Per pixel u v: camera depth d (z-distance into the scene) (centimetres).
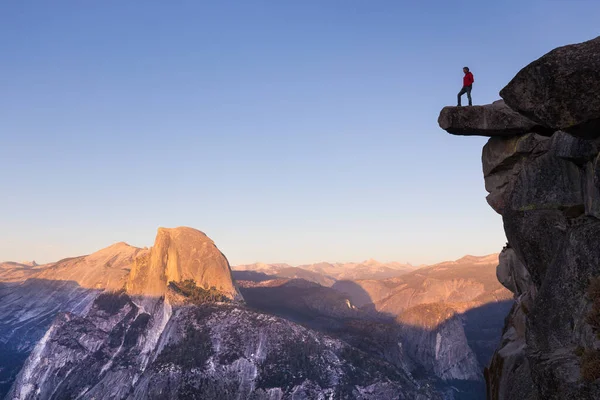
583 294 1688
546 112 1625
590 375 1469
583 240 1739
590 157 1814
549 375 1602
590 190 1819
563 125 1614
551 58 1584
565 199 1953
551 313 1786
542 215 2036
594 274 1670
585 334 1600
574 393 1488
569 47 1582
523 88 1667
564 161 1970
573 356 1614
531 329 1856
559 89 1578
